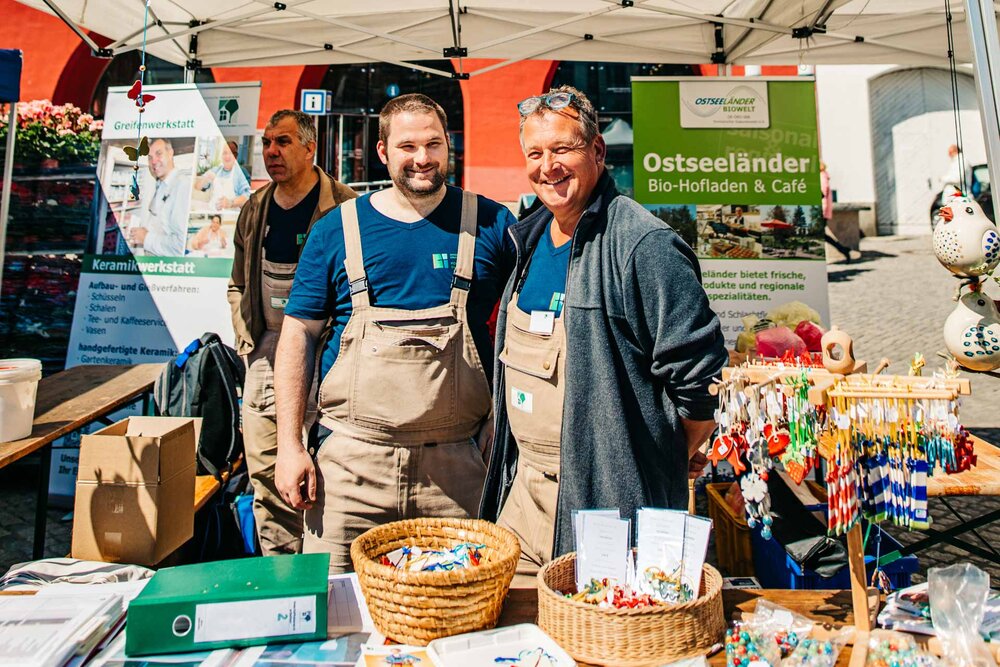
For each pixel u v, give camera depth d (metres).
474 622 1.28
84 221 5.41
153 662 1.22
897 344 6.13
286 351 2.14
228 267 4.22
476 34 4.02
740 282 3.99
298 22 3.93
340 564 2.03
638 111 4.02
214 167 4.25
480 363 2.12
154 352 4.27
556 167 1.65
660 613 1.21
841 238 7.42
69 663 1.21
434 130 2.03
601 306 1.64
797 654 1.21
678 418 1.67
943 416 1.17
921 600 1.38
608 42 4.16
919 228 7.50
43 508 2.58
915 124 7.51
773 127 4.03
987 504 4.49
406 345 2.02
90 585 1.55
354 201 2.17
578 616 1.24
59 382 2.96
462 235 2.13
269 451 3.46
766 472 1.26
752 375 1.29
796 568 2.42
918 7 3.73
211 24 3.75
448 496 2.07
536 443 1.77
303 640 1.29
